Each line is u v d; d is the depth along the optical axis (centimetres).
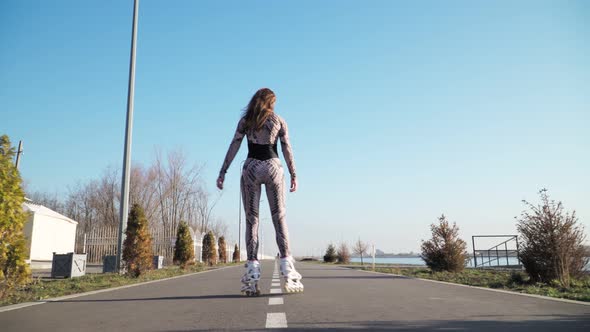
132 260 1155
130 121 1291
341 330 281
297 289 518
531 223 980
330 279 908
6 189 598
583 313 357
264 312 369
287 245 512
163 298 508
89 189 4931
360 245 4575
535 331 276
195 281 881
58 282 956
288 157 511
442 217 1642
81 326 313
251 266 502
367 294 530
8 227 607
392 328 288
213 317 344
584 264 949
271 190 496
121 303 459
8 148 609
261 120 482
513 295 522
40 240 2616
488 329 284
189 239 1928
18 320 344
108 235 2797
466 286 684
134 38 1342
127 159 1269
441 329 284
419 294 533
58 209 5188
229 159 512
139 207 1191
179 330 291
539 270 955
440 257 1597
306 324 304
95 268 2106
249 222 499
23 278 622
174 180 4619
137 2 1365
